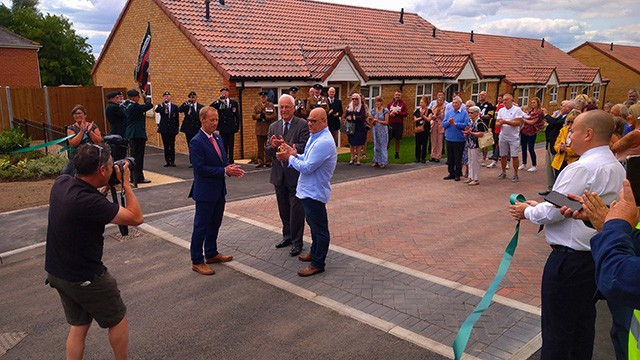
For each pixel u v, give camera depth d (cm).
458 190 1050
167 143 1353
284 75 1538
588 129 320
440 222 800
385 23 2453
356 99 1348
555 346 333
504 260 371
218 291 543
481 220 810
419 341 427
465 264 609
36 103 1766
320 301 510
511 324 452
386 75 1916
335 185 1108
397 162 1444
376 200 962
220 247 683
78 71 5412
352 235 732
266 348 425
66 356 399
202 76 1544
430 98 2212
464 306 492
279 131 659
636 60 4378
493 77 2555
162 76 1742
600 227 234
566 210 281
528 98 2875
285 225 675
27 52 3572
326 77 1606
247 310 496
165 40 1691
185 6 1681
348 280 562
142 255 659
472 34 3038
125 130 1069
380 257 636
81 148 348
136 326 468
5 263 643
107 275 366
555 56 3553
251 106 1508
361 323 463
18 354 426
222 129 1321
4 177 1118
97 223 347
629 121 604
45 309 512
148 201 939
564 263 320
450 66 2209
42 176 1141
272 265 614
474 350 409
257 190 1050
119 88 1903
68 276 345
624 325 296
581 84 3312
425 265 607
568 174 322
